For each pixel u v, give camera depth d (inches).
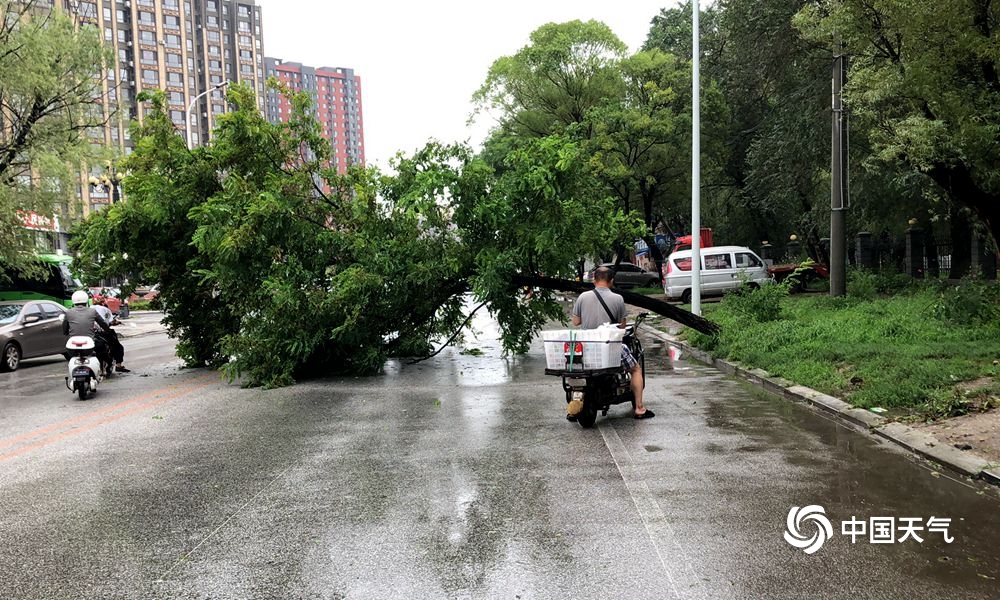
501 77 1285.7
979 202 569.3
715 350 526.6
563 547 173.2
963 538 174.2
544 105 1302.9
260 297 475.8
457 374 496.7
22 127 768.9
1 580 161.5
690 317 564.1
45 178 770.8
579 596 147.0
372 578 158.1
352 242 497.0
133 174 546.9
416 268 476.4
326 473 245.9
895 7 467.8
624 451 265.6
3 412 397.7
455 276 499.2
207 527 194.1
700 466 242.5
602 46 1262.3
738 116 1306.6
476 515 198.2
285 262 478.6
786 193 1043.9
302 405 386.9
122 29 4094.5
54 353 680.4
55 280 997.2
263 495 222.1
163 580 159.6
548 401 377.1
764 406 346.0
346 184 530.3
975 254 1035.3
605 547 172.6
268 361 462.0
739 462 246.4
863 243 1185.4
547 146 465.1
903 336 460.1
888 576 154.3
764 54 953.5
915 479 221.6
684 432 294.5
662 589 149.5
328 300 458.0
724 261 1047.6
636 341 336.2
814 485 218.1
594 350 298.0
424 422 330.6
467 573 159.3
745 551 168.7
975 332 447.2
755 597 145.4
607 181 1205.7
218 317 568.1
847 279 947.3
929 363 366.6
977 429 261.0
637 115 1183.6
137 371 580.4
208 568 165.8
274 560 169.5
